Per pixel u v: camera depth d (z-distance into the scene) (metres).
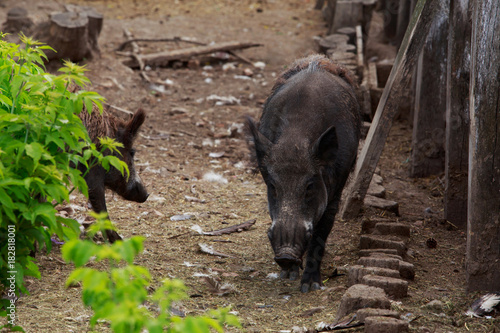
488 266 11.06
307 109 11.88
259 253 13.38
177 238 13.89
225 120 23.50
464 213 15.07
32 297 10.34
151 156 19.55
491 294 10.77
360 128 14.19
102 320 9.55
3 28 27.06
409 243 13.96
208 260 12.83
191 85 27.39
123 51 30.17
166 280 5.64
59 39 25.30
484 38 10.67
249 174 18.62
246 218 15.38
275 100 12.52
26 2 33.66
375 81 23.84
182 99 25.42
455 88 14.51
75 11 27.31
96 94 7.69
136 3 41.12
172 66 29.66
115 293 5.40
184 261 12.66
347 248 13.68
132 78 26.59
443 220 15.26
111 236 13.17
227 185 17.72
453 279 12.09
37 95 7.84
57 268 11.67
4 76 8.03
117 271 5.38
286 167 10.62
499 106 10.57
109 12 38.16
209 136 21.91
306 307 10.71
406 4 25.05
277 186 10.64
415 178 18.61
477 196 10.96
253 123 11.16
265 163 10.88
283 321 10.08
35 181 7.13
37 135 7.27
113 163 7.81
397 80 14.35
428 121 18.22
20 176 7.18
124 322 5.25
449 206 15.14
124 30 32.47
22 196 7.09
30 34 26.38
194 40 32.12
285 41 33.88
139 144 20.55
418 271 12.45
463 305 10.78
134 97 24.83
